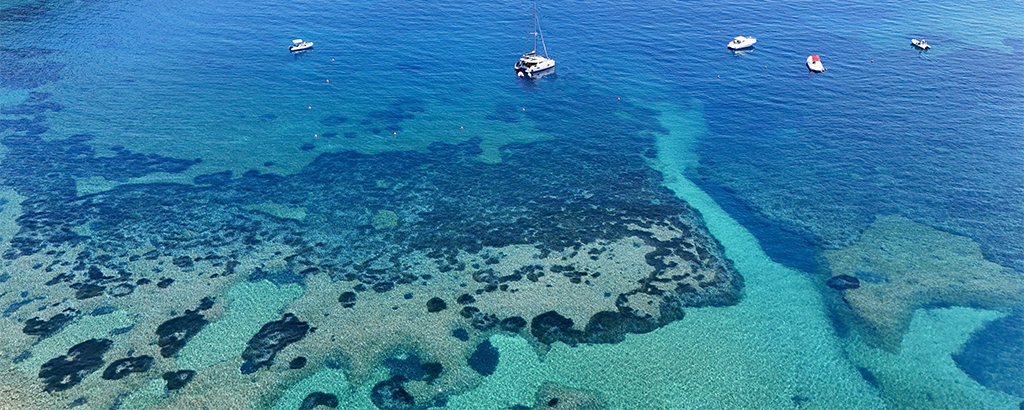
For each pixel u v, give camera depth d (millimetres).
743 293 55000
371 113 93250
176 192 69375
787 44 123125
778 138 85500
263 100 96000
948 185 72375
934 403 44469
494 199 69938
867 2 149875
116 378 44094
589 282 55500
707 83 105500
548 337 49219
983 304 53750
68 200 66688
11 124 83312
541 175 75750
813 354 48500
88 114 87688
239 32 126250
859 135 85375
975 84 101562
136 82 99750
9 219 62688
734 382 45812
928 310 53062
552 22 136625
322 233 62562
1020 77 103875
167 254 58250
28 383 43375
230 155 78562
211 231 62219
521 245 60906
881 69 109312
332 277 55688
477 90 102938
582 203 69188
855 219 66312
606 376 45969
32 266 55656
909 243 62062
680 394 44656
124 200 67188
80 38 117500
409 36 127438
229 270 56219
